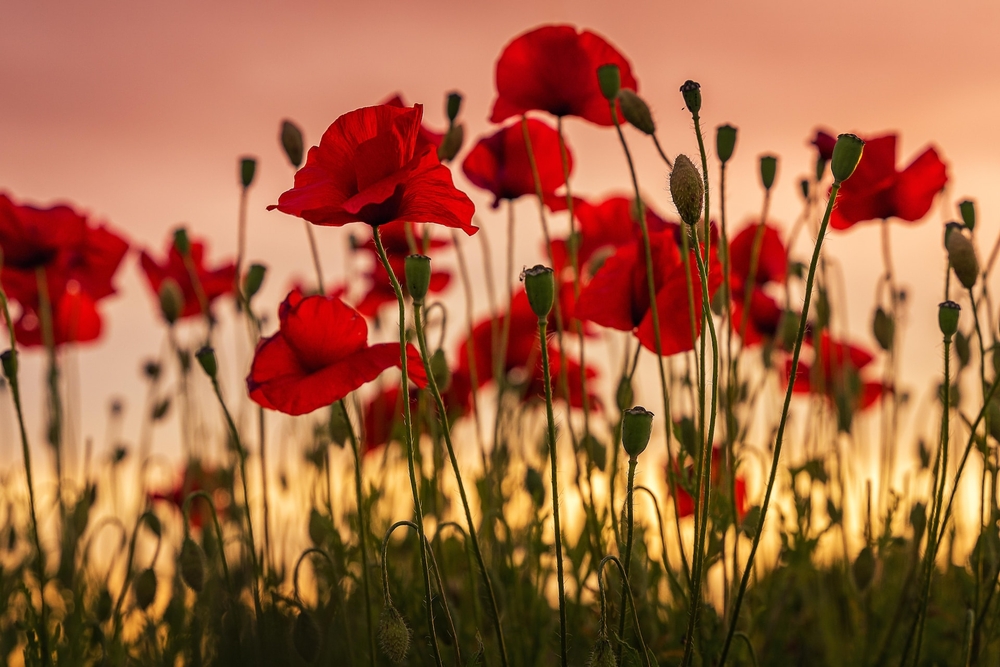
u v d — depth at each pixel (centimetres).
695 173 121
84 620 145
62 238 164
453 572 149
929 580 129
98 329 189
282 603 140
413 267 121
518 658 136
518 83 139
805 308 120
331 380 126
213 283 173
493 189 148
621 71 140
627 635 131
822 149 142
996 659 136
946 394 126
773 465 121
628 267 130
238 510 149
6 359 130
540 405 161
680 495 142
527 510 151
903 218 145
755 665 129
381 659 138
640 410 121
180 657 145
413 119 122
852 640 144
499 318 161
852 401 147
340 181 124
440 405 122
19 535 160
